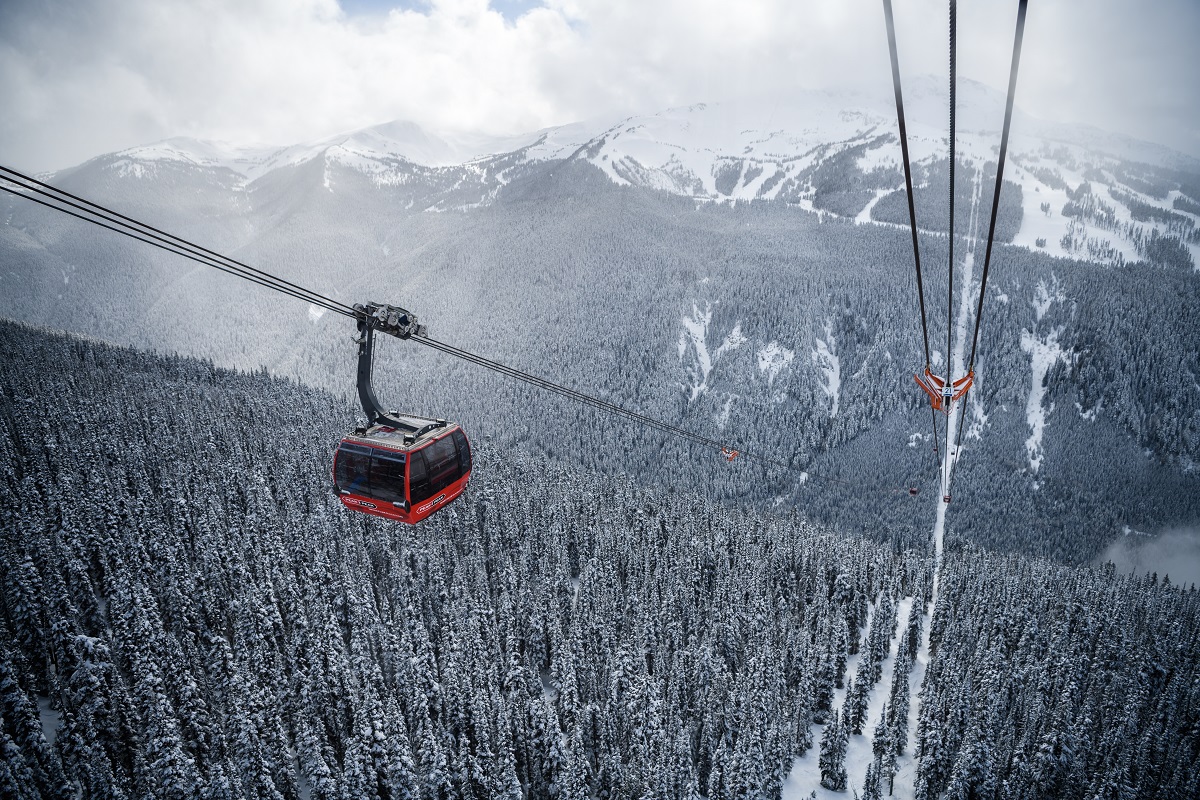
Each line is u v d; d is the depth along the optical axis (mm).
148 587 93250
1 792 55375
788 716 88312
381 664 91188
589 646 96250
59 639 71812
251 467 141125
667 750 72625
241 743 64812
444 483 30594
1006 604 113188
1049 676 95938
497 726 72500
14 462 121125
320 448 156125
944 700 86125
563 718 80062
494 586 114375
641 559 123812
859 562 123500
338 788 64500
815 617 109750
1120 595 125688
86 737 64875
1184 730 89688
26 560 78188
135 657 75562
